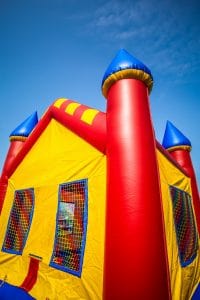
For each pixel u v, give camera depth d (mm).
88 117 4242
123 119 3211
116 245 2582
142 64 3611
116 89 3512
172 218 4445
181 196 5445
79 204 3938
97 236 3422
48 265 4074
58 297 3609
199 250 5391
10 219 5488
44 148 5301
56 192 4520
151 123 3354
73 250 3752
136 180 2771
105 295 2553
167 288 2447
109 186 2979
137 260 2416
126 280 2387
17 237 5141
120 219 2650
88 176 3967
